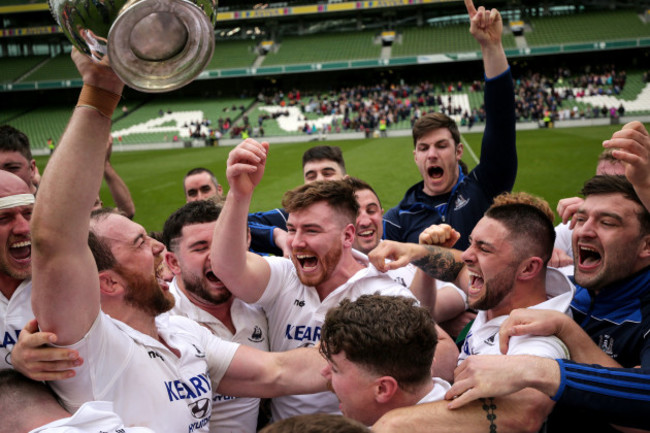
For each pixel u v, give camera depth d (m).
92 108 1.41
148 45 1.17
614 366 1.85
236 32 48.72
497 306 2.20
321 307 2.47
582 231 2.12
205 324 2.51
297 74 46.59
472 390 1.62
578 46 38.28
